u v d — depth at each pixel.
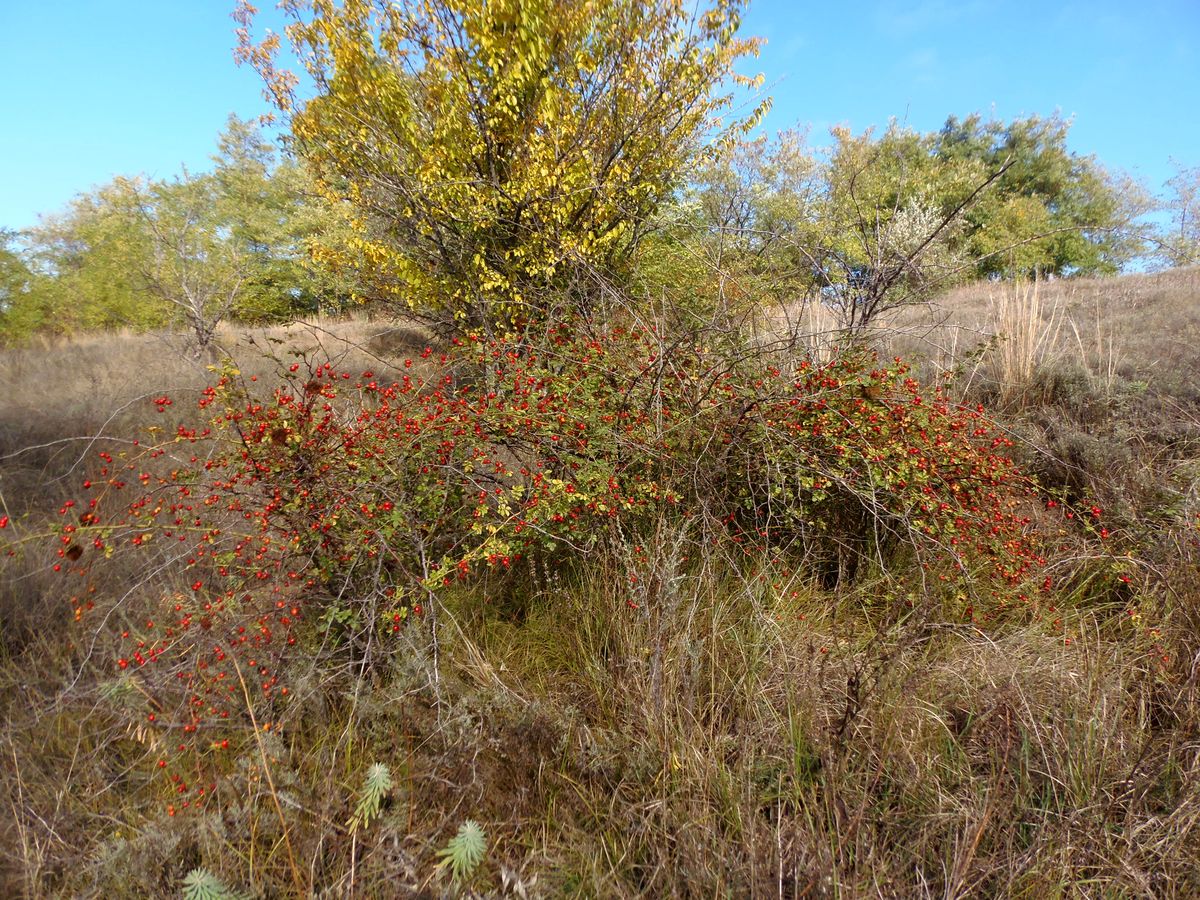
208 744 2.33
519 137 6.28
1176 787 2.10
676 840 1.93
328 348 8.16
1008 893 1.75
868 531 3.45
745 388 3.39
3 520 2.86
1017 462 4.23
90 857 1.95
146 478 2.81
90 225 12.04
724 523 3.31
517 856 2.01
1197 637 2.64
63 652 2.82
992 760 2.15
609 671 2.67
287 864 1.92
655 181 6.80
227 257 10.84
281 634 2.61
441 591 2.97
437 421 3.07
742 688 2.53
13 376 7.24
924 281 4.48
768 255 4.61
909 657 2.64
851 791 2.07
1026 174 23.59
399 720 2.36
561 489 2.90
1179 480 3.69
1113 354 5.68
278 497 2.67
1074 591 3.21
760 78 6.43
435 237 6.35
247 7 6.11
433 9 6.01
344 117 6.34
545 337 4.02
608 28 6.16
